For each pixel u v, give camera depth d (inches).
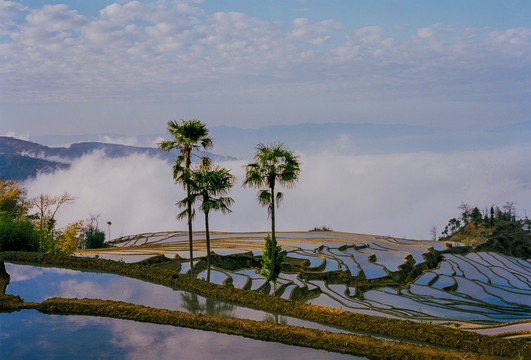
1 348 823.7
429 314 2716.5
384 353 786.2
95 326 936.3
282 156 1416.1
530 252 5959.6
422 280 3786.9
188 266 2605.8
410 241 5561.0
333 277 3225.9
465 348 816.3
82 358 782.5
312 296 2687.0
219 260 2987.2
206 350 820.0
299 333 856.3
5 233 1781.5
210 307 1095.0
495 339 824.3
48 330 911.7
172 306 1102.4
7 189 3422.7
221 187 1428.4
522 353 780.6
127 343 849.5
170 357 788.6
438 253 4921.3
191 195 1433.3
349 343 819.4
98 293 1206.3
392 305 2856.8
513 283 4111.7
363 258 4077.3
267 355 799.1
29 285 1278.3
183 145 1408.7
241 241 3956.7
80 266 1505.9
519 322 1886.1
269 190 1459.2
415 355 770.2
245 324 905.5
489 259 5059.1
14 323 950.4
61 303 1027.9
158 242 3983.8
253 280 2559.1
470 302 3218.5
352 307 2541.8
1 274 1309.1
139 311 987.9
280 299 1095.0
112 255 2600.9
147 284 1307.8
